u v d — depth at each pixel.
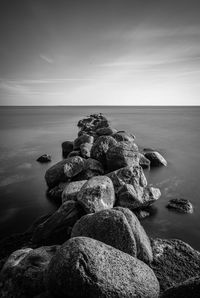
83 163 15.65
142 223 11.22
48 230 9.93
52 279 4.89
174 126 55.69
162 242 8.11
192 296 4.29
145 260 6.77
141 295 4.70
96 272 4.64
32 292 5.87
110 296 4.45
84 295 4.50
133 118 83.19
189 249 7.77
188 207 12.36
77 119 83.00
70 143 25.92
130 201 11.46
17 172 20.34
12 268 6.75
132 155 15.91
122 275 4.83
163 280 6.41
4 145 32.97
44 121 73.81
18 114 114.50
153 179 17.39
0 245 9.92
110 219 6.80
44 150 29.66
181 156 25.45
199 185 16.22
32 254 6.92
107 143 17.69
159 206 12.84
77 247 5.02
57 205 13.84
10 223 11.96
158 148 29.77
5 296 5.96
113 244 6.47
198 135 40.88
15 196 15.24
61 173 14.88
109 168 15.86
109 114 112.88
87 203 9.95
